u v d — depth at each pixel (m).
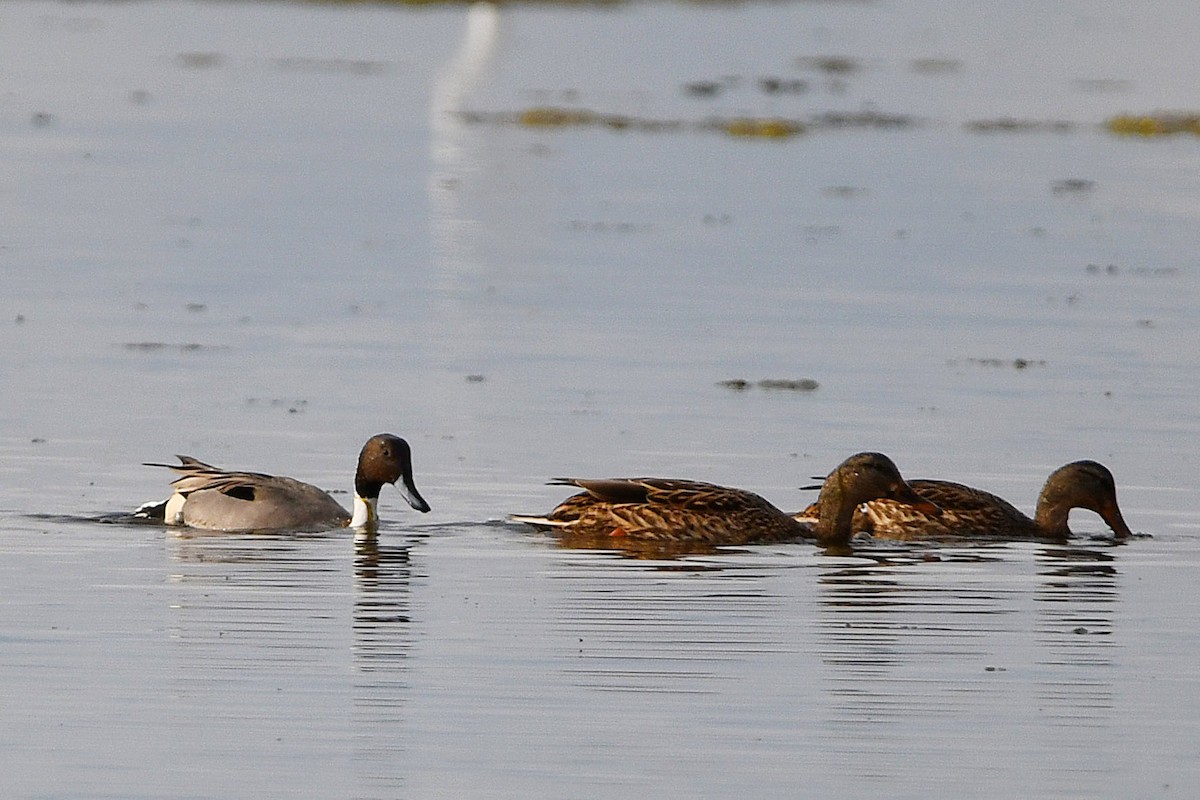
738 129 61.09
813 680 14.91
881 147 58.16
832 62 87.19
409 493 19.69
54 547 18.69
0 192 45.03
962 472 22.45
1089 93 75.31
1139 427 24.72
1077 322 32.09
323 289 34.25
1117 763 13.34
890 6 124.19
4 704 14.18
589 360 28.61
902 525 20.12
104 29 93.38
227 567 18.09
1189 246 40.59
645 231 42.00
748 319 32.09
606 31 100.38
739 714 14.16
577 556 18.86
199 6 109.00
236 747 13.45
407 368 27.72
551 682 14.77
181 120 61.19
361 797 12.63
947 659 15.55
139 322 30.75
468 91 72.81
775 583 17.97
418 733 13.74
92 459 22.20
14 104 63.38
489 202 46.22
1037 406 25.89
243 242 39.38
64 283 34.16
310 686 14.64
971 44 98.62
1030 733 13.86
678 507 19.64
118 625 16.11
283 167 51.56
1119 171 53.12
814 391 26.77
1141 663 15.48
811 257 38.72
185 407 24.94
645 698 14.48
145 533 19.39
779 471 22.39
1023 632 16.31
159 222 41.56
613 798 12.65
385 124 62.28
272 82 73.88
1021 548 19.72
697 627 16.36
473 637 15.91
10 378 26.44
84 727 13.75
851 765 13.25
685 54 89.69
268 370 27.34
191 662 15.15
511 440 23.56
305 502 19.77
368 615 16.50
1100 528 20.80
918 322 32.03
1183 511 20.95
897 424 24.81
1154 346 30.11
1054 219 44.28
